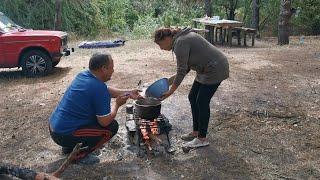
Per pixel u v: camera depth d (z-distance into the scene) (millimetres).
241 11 23484
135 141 5191
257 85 7953
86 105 4488
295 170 4594
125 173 4508
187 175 4469
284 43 15469
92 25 20484
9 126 6020
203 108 4953
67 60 11633
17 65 9547
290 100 6973
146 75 8992
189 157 4875
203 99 4910
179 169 4594
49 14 18844
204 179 4391
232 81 8242
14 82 9016
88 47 14203
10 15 18141
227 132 5598
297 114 6277
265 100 6938
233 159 4828
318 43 15383
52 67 9938
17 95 7746
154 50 13250
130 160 4793
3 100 7422
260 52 12664
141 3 25516
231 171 4562
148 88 4953
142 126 5195
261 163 4746
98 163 4738
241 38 17438
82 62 11211
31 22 18531
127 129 5352
